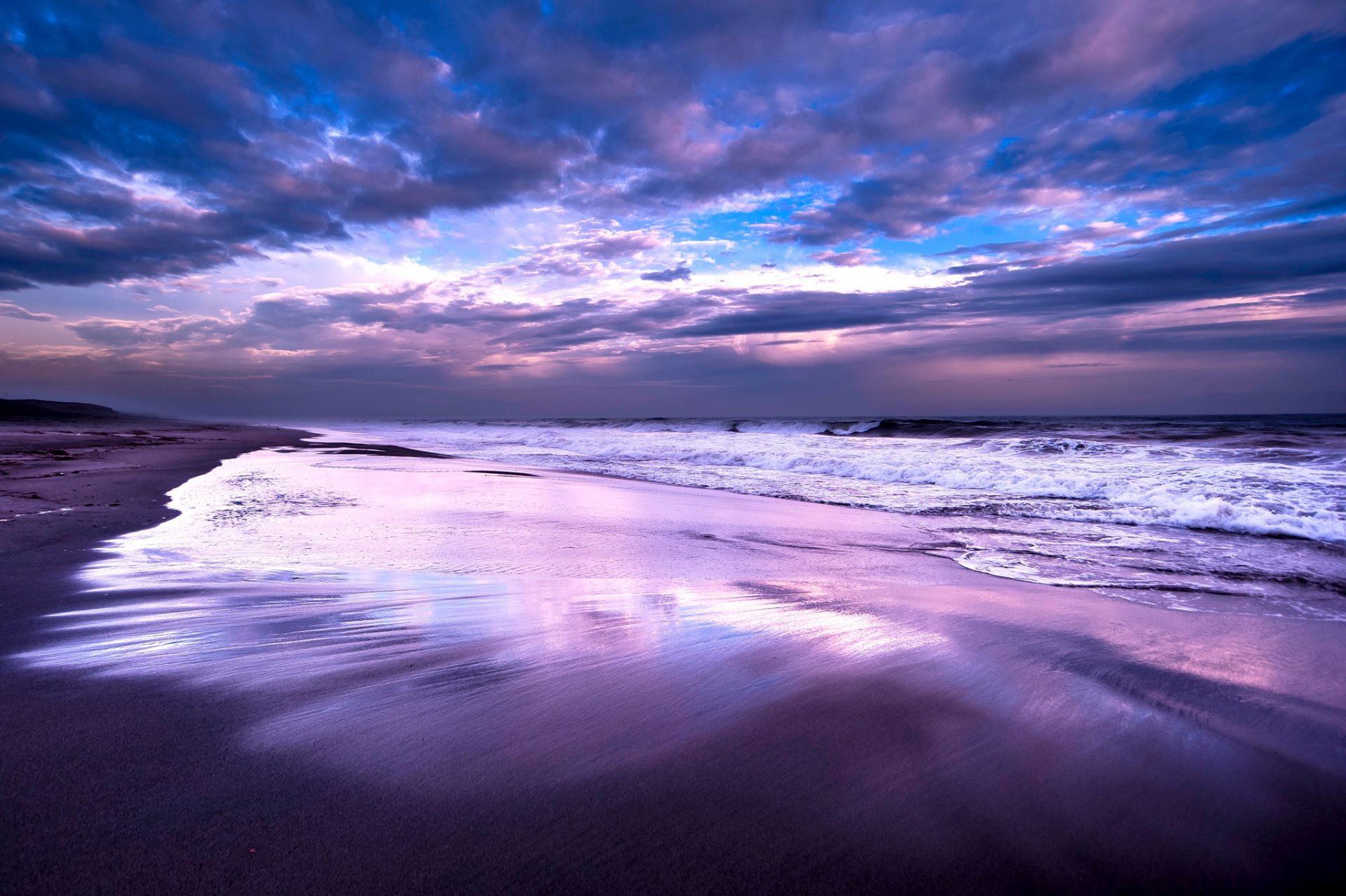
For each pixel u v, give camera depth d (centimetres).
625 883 158
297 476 1208
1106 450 1589
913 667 306
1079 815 193
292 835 170
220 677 277
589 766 212
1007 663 315
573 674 290
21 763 201
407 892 151
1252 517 745
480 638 336
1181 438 1964
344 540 604
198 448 2006
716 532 708
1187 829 187
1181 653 338
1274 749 237
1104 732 246
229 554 527
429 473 1352
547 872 160
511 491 1053
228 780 195
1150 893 161
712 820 183
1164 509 858
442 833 174
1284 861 174
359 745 220
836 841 177
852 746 229
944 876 165
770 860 168
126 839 165
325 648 316
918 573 526
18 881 149
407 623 360
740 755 221
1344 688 295
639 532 693
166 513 723
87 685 266
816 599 432
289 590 421
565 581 468
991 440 1984
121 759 205
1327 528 694
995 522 798
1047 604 432
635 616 383
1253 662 327
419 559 532
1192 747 237
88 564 480
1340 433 2034
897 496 1041
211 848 163
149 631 336
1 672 278
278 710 246
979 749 230
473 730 234
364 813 181
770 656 318
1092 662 322
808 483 1260
